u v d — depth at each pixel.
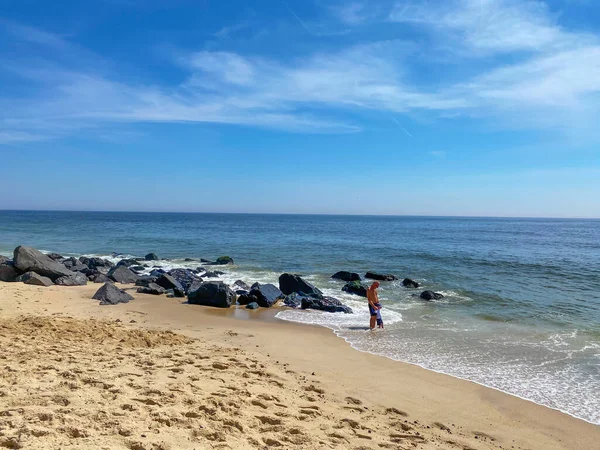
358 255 35.75
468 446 6.35
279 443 5.31
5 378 6.19
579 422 7.48
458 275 25.77
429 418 7.36
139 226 84.56
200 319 14.33
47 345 8.81
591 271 27.66
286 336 12.51
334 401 7.56
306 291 18.95
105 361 7.94
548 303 18.12
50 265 20.00
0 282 18.50
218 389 6.97
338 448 5.48
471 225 136.88
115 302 16.08
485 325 14.41
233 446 4.91
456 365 10.24
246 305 17.02
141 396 6.02
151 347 9.83
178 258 33.81
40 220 111.19
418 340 12.44
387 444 5.89
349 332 13.30
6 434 4.18
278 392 7.46
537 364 10.38
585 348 11.77
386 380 9.08
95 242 46.38
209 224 101.81
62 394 5.59
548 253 40.31
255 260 32.34
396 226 114.38
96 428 4.71
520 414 7.73
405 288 21.81
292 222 138.25
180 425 5.21
